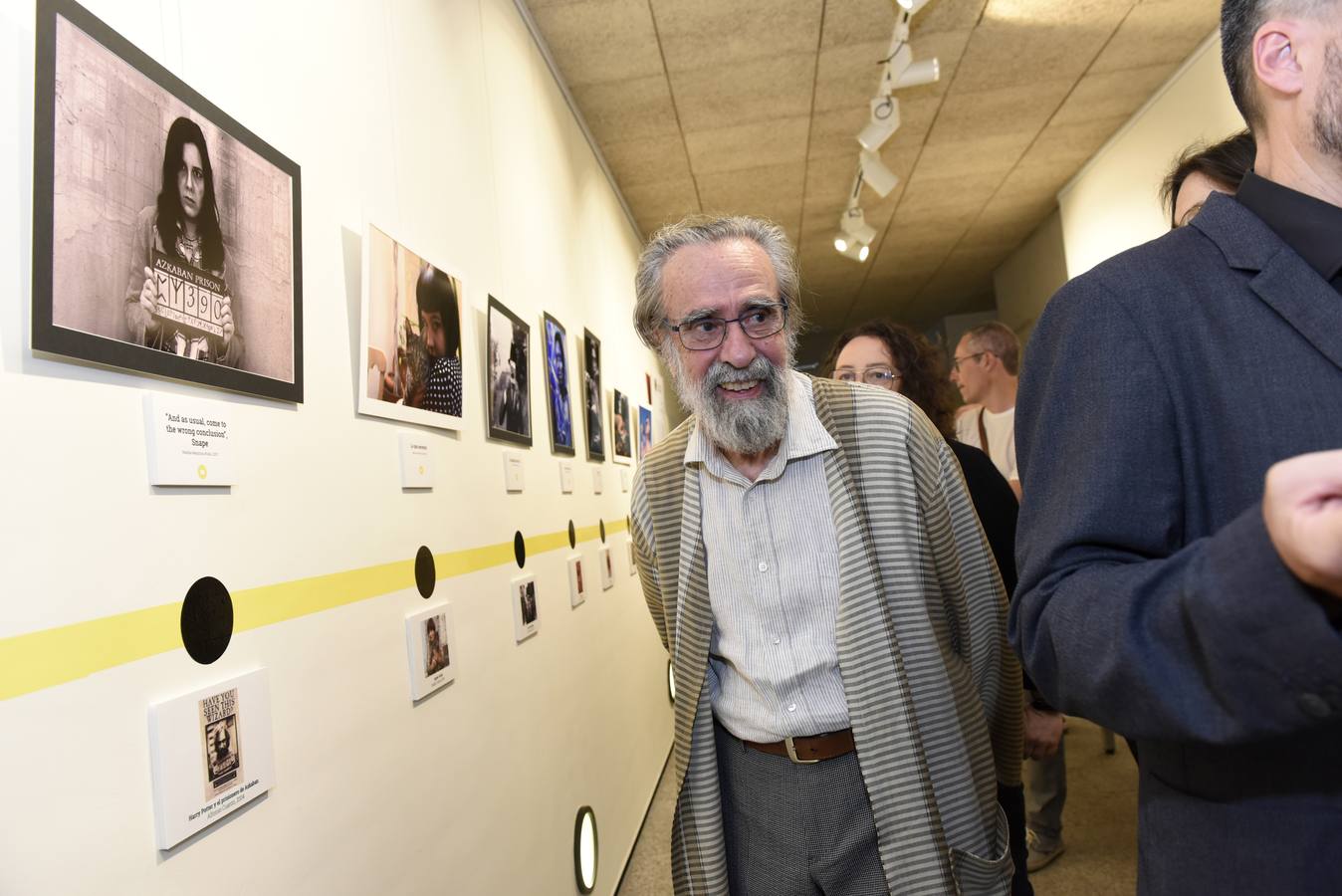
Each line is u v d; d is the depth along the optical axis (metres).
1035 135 4.98
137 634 0.81
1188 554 0.53
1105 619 0.55
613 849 2.82
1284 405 0.61
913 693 1.23
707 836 1.34
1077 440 0.67
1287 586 0.42
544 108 3.05
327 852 1.13
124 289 0.82
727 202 5.55
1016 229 6.84
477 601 1.77
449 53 1.98
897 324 2.10
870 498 1.29
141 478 0.84
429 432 1.61
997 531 1.81
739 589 1.34
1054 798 2.68
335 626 1.20
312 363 1.21
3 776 0.65
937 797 1.21
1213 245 0.69
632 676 3.57
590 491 3.14
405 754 1.38
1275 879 0.59
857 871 1.27
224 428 0.98
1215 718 0.49
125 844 0.77
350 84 1.43
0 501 0.68
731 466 1.37
